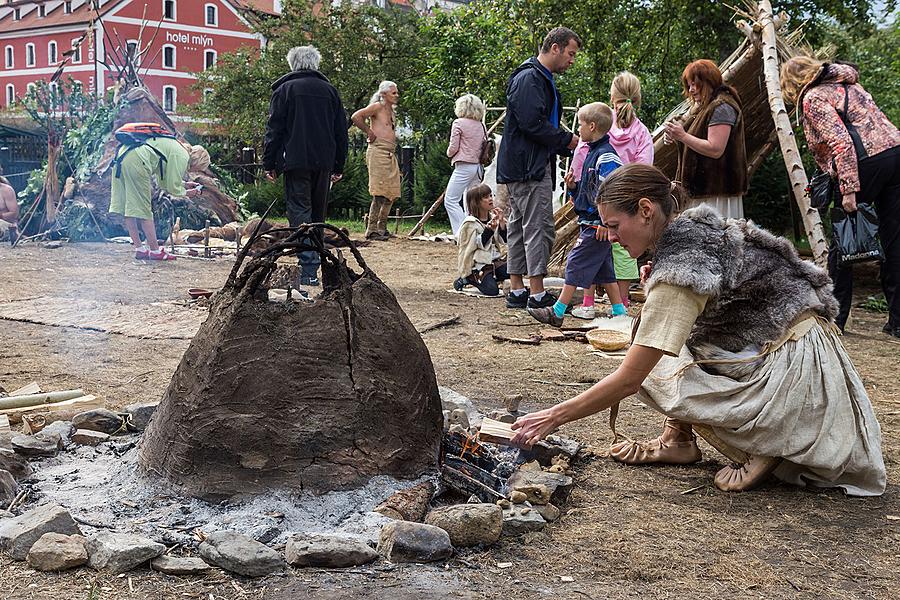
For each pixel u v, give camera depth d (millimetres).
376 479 3459
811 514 3623
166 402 3568
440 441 3779
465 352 6777
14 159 19500
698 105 8062
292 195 9664
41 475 3730
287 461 3375
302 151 9438
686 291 3516
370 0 36188
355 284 3656
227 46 56625
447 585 2873
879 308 9609
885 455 4445
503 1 18094
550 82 8055
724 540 3340
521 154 8055
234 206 15727
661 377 3916
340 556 2965
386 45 33312
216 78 32938
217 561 2912
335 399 3451
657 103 18266
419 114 29906
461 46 23484
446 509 3266
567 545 3256
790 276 3801
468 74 21766
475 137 13328
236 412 3389
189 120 37969
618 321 7906
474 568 3029
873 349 7277
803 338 3789
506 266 9602
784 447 3760
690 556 3186
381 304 3664
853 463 3773
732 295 3766
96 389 5371
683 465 4242
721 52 16781
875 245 7438
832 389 3756
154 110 15602
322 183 9820
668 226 3627
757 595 2898
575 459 4234
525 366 6348
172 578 2857
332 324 3512
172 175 12125
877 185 7406
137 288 9500
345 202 22922
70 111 15875
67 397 4824
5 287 9344
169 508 3336
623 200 3590
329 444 3414
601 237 7547
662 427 4891
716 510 3658
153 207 14648
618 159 7535
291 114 9422
